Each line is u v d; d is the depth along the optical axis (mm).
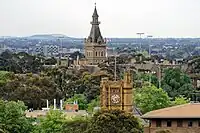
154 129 154875
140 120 175500
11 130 187750
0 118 187875
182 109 157375
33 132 193000
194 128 154625
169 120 154875
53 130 192750
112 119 152250
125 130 151250
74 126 164750
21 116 192875
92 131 151500
